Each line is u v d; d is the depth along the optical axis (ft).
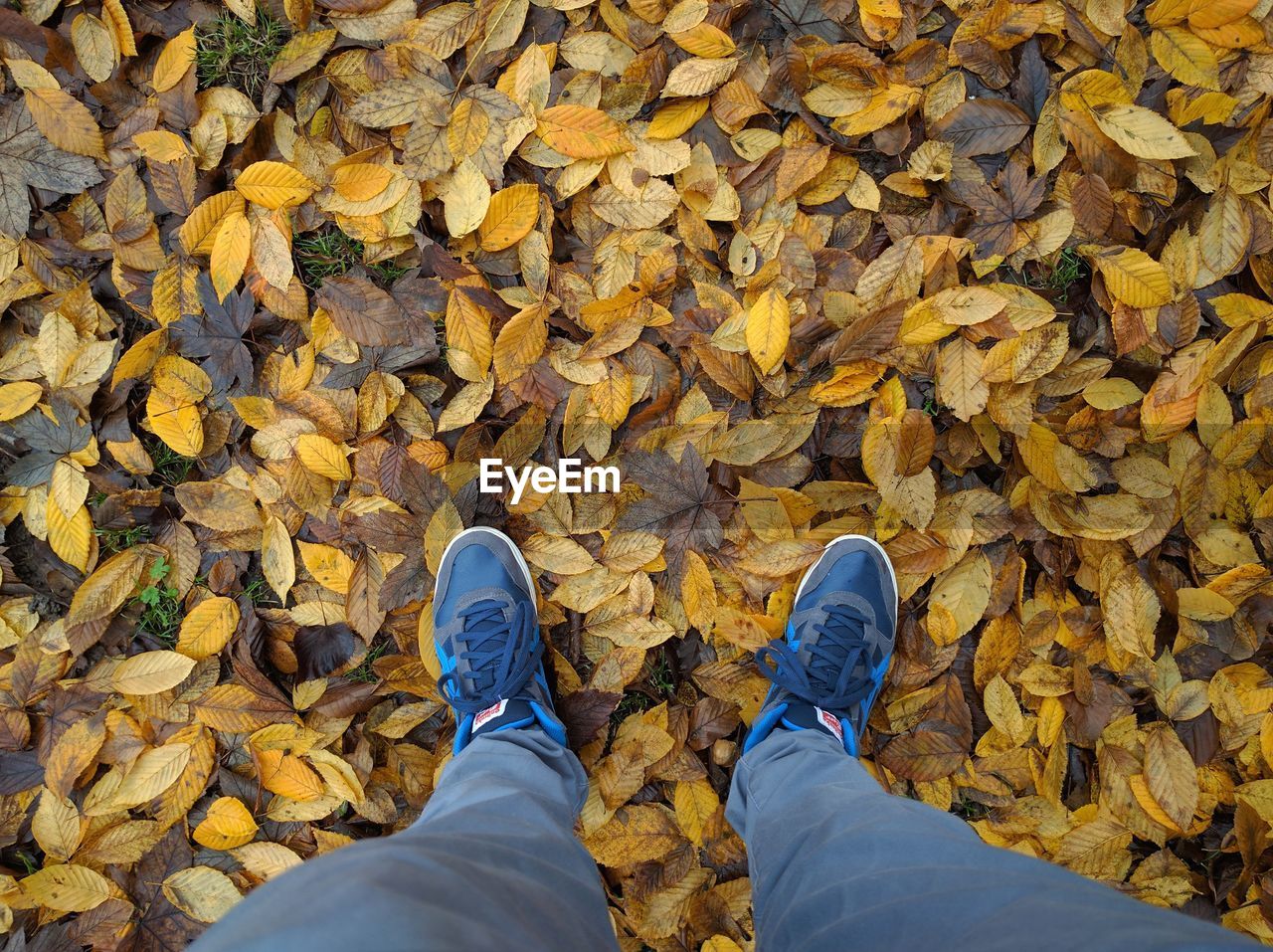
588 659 3.32
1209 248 3.24
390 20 3.22
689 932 3.28
